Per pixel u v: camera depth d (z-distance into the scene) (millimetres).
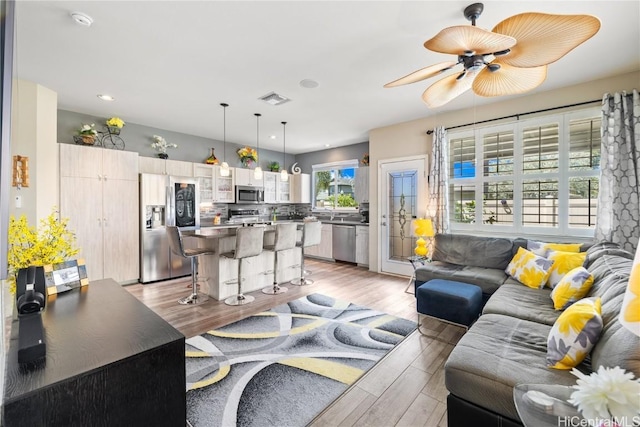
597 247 2688
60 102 3881
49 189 3439
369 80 3211
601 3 2021
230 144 6383
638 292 804
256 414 1739
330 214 7199
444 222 4234
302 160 7773
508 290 2668
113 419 936
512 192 3812
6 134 845
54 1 1970
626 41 2469
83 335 1087
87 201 3996
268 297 3879
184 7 2037
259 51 2619
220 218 6215
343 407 1810
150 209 4582
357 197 6184
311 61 2799
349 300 3771
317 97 3709
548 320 2037
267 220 7082
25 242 1429
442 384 2043
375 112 4312
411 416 1735
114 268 4250
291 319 3135
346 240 6066
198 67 2910
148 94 3605
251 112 4305
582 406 845
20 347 908
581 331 1413
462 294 2615
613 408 808
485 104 3990
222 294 3744
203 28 2281
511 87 2322
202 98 3740
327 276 5027
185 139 5629
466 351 1601
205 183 5621
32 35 2350
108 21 2188
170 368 1060
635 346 1116
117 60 2766
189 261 4996
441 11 2094
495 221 3945
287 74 3066
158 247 4625
